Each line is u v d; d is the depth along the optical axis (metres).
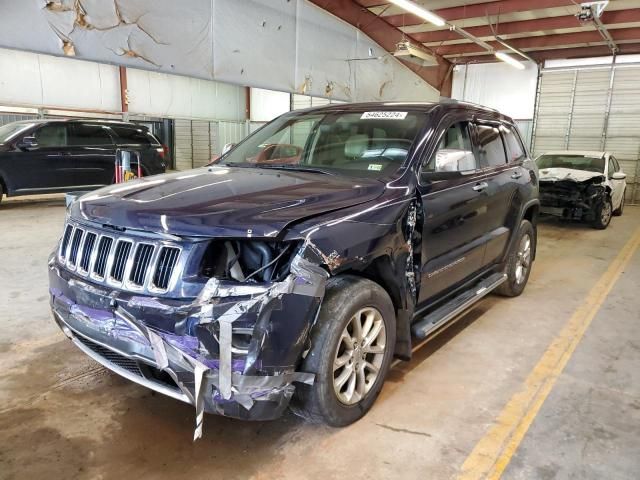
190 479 2.16
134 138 10.80
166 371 2.04
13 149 9.19
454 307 3.42
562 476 2.22
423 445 2.43
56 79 13.41
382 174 2.92
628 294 5.11
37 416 2.61
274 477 2.18
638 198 15.29
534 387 3.05
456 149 3.40
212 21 8.82
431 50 16.27
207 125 21.55
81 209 2.48
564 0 10.83
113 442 2.40
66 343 3.51
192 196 2.39
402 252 2.71
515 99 17.02
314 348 2.26
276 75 10.31
